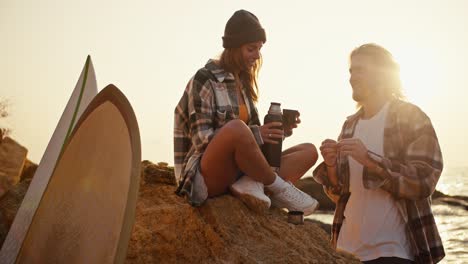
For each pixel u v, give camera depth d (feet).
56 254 12.49
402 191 13.26
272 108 14.07
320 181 14.94
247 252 12.81
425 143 13.62
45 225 12.92
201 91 13.78
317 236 14.32
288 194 13.89
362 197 14.02
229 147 13.03
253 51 14.06
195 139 13.57
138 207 13.93
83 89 16.40
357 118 14.87
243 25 13.92
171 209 13.41
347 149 13.55
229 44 14.01
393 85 14.49
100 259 11.39
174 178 15.56
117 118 12.32
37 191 14.53
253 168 13.30
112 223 11.54
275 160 13.89
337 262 13.39
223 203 13.52
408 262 13.52
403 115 13.98
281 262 12.76
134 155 11.73
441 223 93.25
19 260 13.17
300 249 13.26
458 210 110.73
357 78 14.39
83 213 12.31
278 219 14.24
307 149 15.07
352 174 14.23
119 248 11.06
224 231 13.03
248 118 14.47
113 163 12.11
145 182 15.29
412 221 13.65
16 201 15.96
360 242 13.84
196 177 13.42
